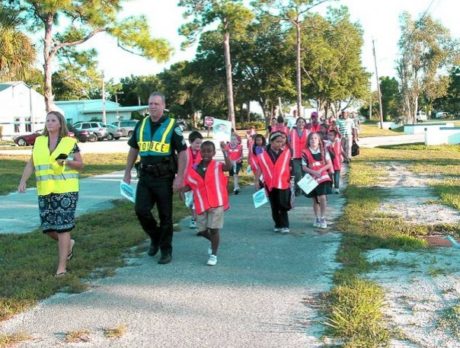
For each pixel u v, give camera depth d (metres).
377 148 29.69
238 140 13.48
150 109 6.82
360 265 6.48
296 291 5.71
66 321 5.04
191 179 6.86
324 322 4.83
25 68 28.50
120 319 5.07
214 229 6.79
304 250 7.42
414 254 6.96
